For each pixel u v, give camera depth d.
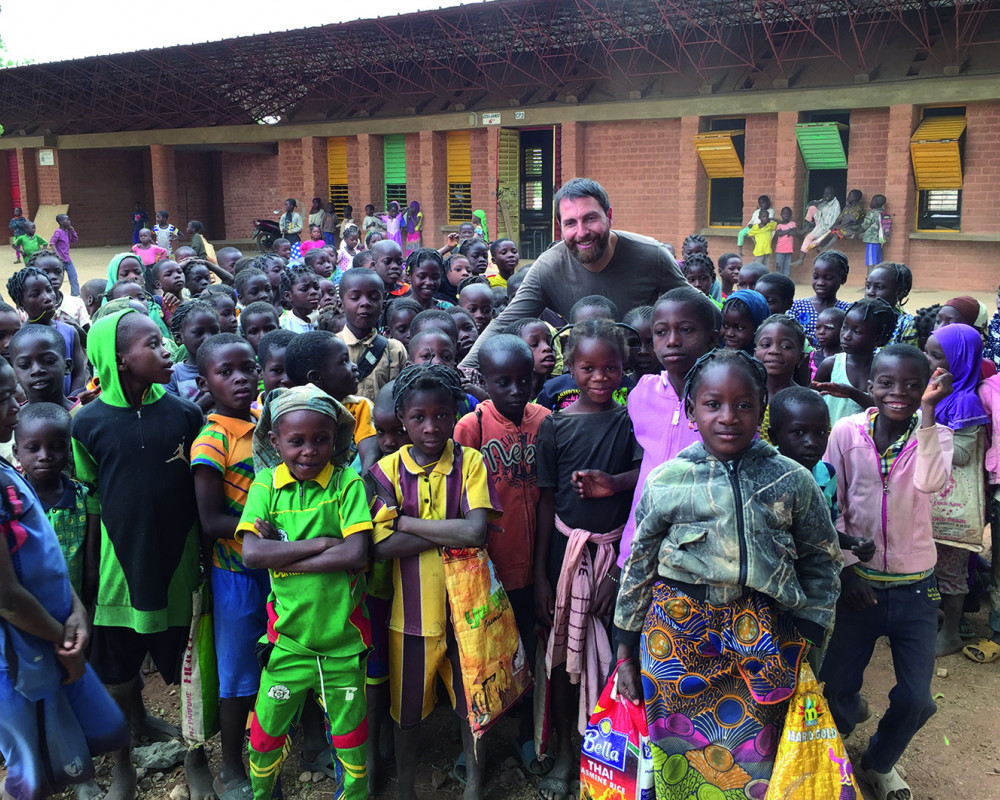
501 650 3.00
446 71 22.00
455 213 22.16
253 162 30.34
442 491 2.96
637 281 4.09
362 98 23.17
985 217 15.64
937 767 3.40
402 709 2.98
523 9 18.48
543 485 3.15
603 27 18.56
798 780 2.38
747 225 17.00
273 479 2.86
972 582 4.51
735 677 2.46
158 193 26.58
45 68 25.77
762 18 16.50
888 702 3.87
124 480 2.98
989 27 15.48
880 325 4.31
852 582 3.03
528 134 21.39
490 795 3.18
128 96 26.92
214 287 5.77
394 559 3.01
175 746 3.41
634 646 2.65
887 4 15.72
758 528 2.37
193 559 3.13
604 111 19.08
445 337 3.79
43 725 2.59
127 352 2.94
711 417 2.35
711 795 2.48
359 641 2.87
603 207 3.75
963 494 4.09
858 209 16.22
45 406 3.05
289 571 2.80
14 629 2.46
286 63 23.28
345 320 4.89
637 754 2.71
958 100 15.33
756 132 17.55
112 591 3.04
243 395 3.08
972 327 4.49
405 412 2.92
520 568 3.28
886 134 16.30
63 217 17.22
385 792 3.20
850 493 3.14
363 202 23.02
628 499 3.11
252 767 2.89
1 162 28.97
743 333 4.15
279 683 2.83
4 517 2.43
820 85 16.69
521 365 3.17
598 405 3.18
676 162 18.73
